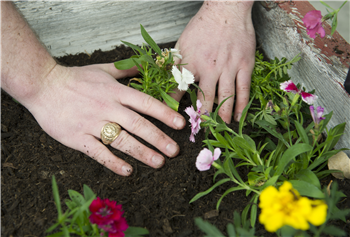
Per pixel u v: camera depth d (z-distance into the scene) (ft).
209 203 1.76
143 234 1.69
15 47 1.79
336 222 1.69
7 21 1.77
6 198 1.77
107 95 1.93
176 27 2.47
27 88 1.84
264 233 1.67
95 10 2.30
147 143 1.92
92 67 2.07
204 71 2.12
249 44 2.22
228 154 1.69
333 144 1.80
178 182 1.81
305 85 2.13
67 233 1.44
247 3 2.24
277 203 1.40
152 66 2.00
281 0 2.22
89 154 1.89
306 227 1.38
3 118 2.04
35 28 2.29
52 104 1.90
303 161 1.70
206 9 2.27
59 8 2.25
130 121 1.88
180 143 1.93
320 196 1.55
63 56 2.39
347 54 2.00
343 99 1.89
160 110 1.91
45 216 1.72
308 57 2.06
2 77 1.79
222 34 2.19
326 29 2.10
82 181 1.84
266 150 1.92
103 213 1.51
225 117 2.01
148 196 1.78
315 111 1.67
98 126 1.88
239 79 2.12
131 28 2.41
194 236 1.69
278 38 2.27
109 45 2.43
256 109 2.08
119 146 1.87
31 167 1.88
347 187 1.81
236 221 1.50
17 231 1.68
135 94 1.93
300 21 2.12
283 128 2.01
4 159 1.89
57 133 1.91
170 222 1.72
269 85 2.13
